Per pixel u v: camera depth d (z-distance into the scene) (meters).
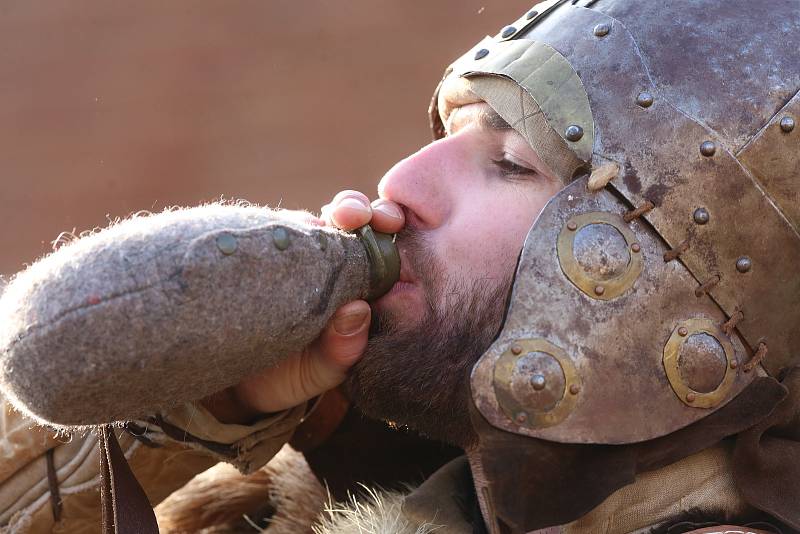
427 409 2.98
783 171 2.87
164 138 15.12
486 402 2.73
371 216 2.94
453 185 3.06
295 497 3.58
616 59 2.94
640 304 2.79
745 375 2.88
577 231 2.80
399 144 15.32
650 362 2.79
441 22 15.48
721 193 2.84
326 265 2.69
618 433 2.76
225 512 3.68
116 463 2.86
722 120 2.87
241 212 2.58
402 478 3.49
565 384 2.73
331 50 15.44
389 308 3.02
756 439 2.90
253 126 15.23
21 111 15.12
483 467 2.75
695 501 2.95
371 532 3.11
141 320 2.31
